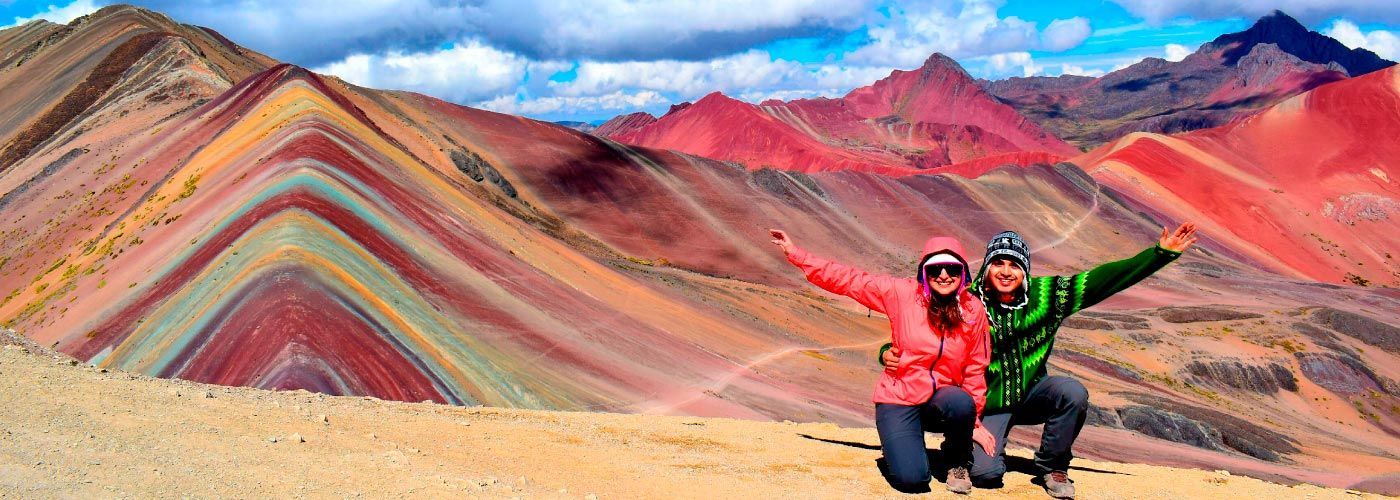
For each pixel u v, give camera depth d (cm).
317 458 485
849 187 11325
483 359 2339
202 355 2017
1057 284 596
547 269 3850
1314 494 716
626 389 2578
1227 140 18400
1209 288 9406
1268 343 6762
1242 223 15688
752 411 2673
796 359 3897
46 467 387
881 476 652
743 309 4791
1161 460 3553
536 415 824
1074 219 12338
